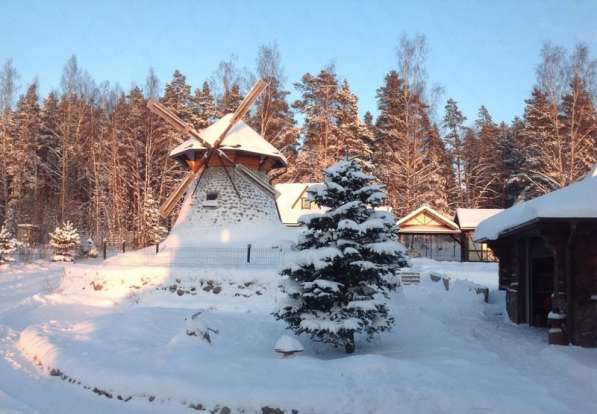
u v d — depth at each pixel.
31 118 56.12
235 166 25.55
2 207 49.69
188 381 9.60
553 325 13.57
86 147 54.38
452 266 37.28
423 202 51.66
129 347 12.81
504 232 15.94
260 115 43.06
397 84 57.38
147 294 21.48
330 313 12.01
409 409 8.55
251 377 9.73
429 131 50.78
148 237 45.69
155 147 49.00
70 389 10.67
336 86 51.66
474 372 10.38
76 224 52.06
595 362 11.52
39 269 32.19
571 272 13.36
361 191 12.48
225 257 23.20
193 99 57.31
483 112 76.06
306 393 8.89
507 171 64.62
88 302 21.55
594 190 13.01
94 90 54.59
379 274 12.27
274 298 20.30
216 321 16.11
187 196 27.30
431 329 15.80
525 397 8.70
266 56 43.84
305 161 50.41
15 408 9.23
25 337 14.62
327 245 12.30
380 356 10.68
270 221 26.39
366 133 53.72
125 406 9.56
